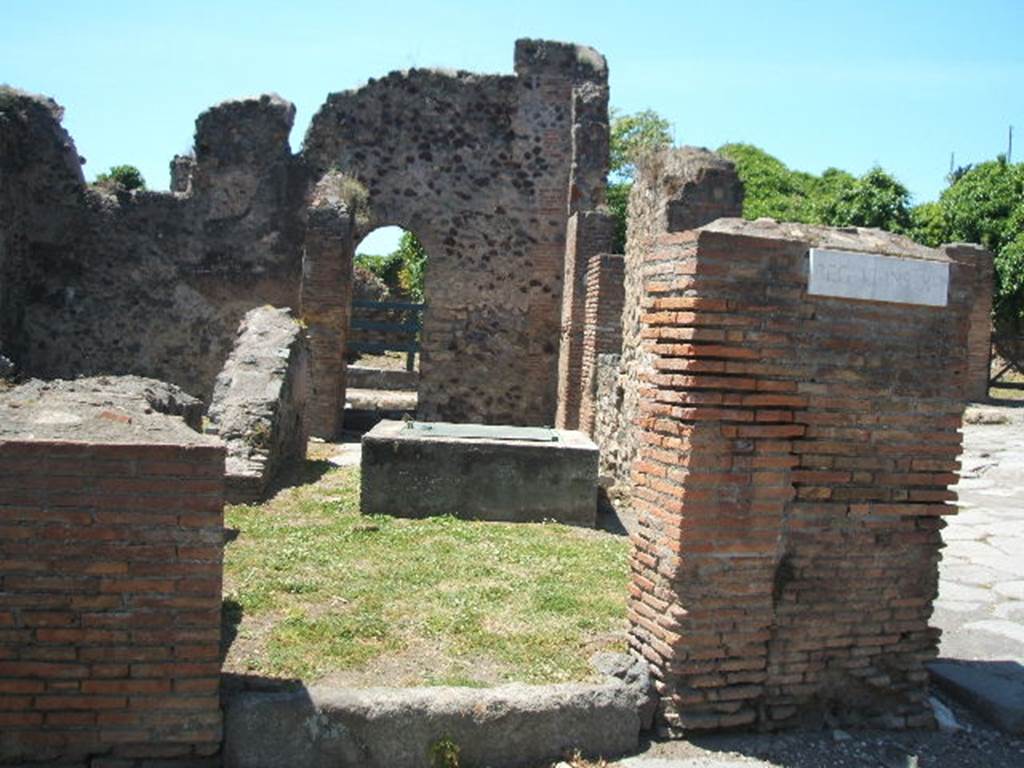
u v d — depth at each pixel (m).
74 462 3.55
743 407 4.20
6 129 15.11
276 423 9.23
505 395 16.66
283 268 16.50
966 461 12.05
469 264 16.59
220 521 3.64
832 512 4.37
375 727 3.87
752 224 4.42
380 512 7.93
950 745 4.38
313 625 4.96
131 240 16.31
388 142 16.53
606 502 8.96
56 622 3.58
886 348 4.38
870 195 23.72
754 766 4.04
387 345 17.06
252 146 16.41
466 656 4.65
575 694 4.08
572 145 16.12
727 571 4.22
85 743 3.63
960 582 6.91
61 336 16.11
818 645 4.41
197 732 3.70
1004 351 23.73
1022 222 21.23
